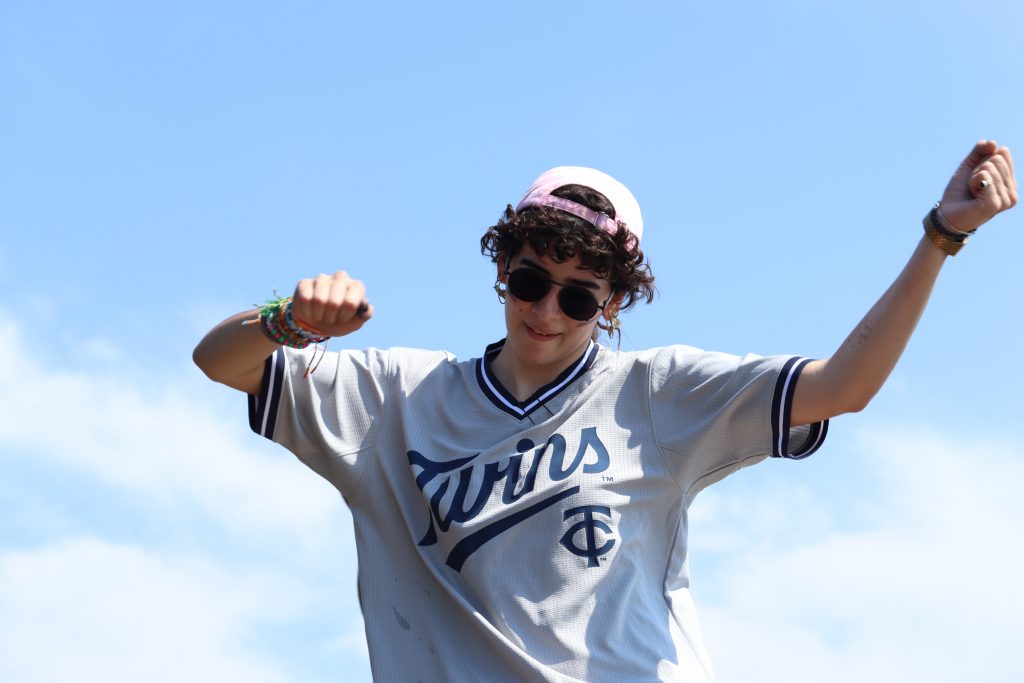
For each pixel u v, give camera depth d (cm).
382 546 375
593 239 362
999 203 316
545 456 362
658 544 363
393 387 386
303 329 332
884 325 325
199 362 357
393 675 361
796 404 342
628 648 342
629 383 371
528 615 346
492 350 390
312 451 384
